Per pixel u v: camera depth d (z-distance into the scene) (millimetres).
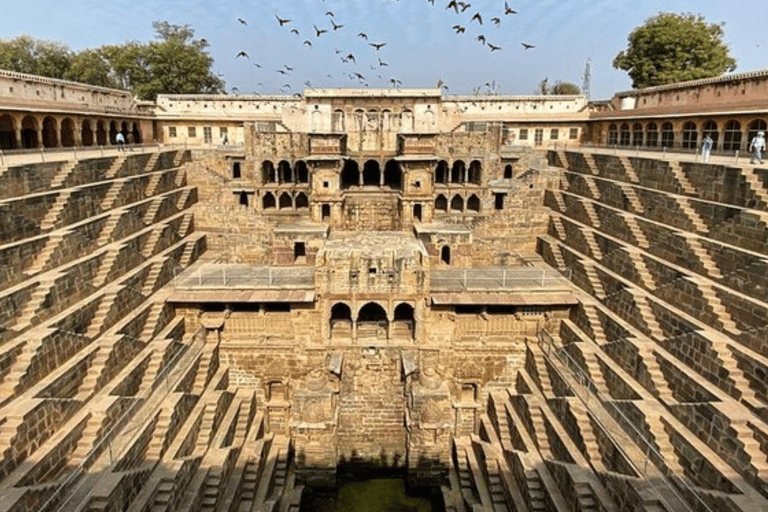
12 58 72562
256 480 27078
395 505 29281
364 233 41000
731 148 39688
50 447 19734
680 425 21719
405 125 47344
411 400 29984
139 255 33531
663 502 18328
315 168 43531
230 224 44156
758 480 17516
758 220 24125
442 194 47156
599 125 59562
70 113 44938
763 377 19875
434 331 33000
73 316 24766
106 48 80250
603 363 27484
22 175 27438
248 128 47094
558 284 33562
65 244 27156
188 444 25156
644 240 31781
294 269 35344
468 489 27719
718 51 62000
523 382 31734
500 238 44094
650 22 65000
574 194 42875
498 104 63656
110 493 18531
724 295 23875
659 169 33562
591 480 21703
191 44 86562
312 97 58500
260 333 33625
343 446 32844
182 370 28781
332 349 32906
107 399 23188
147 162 41156
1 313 21594
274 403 33219
